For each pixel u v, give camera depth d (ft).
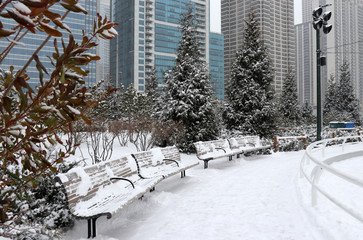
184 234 13.96
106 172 17.54
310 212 16.08
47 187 14.76
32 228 11.19
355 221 14.29
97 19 4.96
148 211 17.70
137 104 78.54
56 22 4.05
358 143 62.95
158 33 372.99
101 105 51.98
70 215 14.76
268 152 51.31
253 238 13.20
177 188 23.77
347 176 11.44
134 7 358.64
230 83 60.03
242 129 57.36
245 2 553.23
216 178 27.76
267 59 58.85
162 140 52.54
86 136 41.16
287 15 585.22
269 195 20.66
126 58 373.20
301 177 25.93
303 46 590.14
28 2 3.37
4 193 6.55
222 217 16.22
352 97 156.15
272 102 58.59
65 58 4.46
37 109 4.66
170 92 54.70
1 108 4.36
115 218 16.31
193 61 56.29
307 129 77.51
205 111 53.72
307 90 582.76
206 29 395.14
